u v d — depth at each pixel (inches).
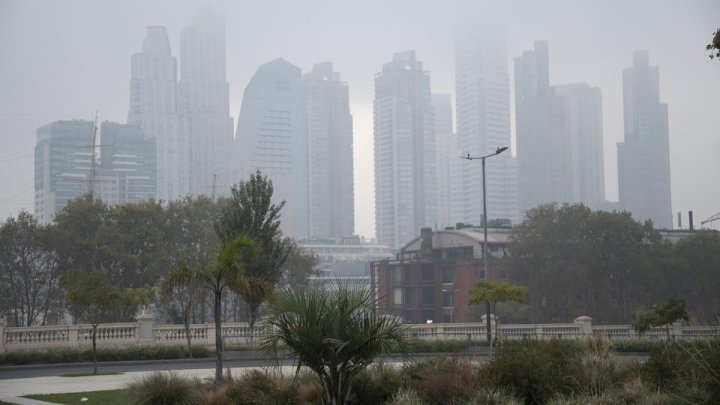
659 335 2691.9
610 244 4894.2
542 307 4943.4
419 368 1050.1
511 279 5064.0
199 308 4478.3
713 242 5078.7
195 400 1065.5
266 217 2082.9
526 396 970.7
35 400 1270.9
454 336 2632.9
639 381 935.7
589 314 4926.2
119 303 1943.9
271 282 2017.7
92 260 4333.2
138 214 4505.4
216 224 2048.5
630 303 5132.9
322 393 954.1
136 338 2373.3
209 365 2041.1
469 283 5620.1
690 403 786.8
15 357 2082.9
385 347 919.0
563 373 983.0
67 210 4456.2
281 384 1049.5
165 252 4441.4
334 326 915.4
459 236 5979.3
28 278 4451.3
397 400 937.5
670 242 5211.6
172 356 2236.7
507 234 6038.4
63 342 2287.2
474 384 957.8
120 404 1122.7
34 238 4338.1
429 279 6043.3
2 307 4308.6
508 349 1065.5
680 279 5108.3
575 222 4904.0
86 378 1701.5
